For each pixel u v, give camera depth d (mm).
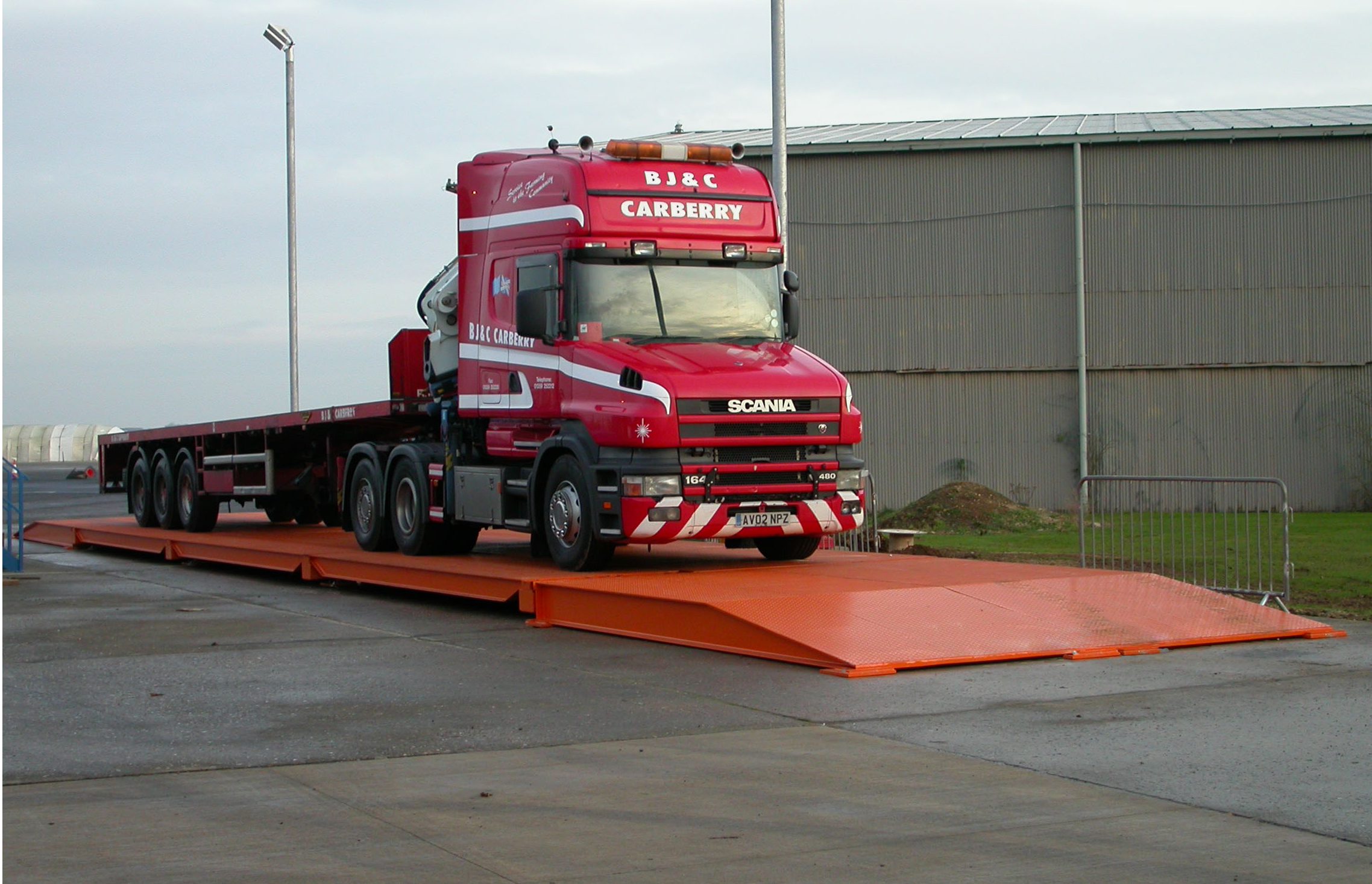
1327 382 33250
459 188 14867
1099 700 8773
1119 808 6320
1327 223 33125
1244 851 5676
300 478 20062
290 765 7176
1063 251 33719
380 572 14812
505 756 7363
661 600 11195
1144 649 10602
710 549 15727
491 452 14414
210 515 21953
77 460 78125
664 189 13438
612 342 12992
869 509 22328
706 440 12266
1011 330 33938
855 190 34406
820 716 8297
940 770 7012
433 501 15469
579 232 13070
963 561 14062
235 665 10367
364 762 7250
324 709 8656
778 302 13875
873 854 5633
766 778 6855
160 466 22844
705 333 13344
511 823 6098
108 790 6680
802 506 12711
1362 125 32688
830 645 9969
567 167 13297
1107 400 33688
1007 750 7430
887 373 34406
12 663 10492
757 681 9445
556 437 13188
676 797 6520
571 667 10117
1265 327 33312
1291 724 8062
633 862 5555
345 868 5488
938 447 34250
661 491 12148
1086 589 11930
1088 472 33531
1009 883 5281
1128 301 33656
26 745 7668
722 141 35594
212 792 6641
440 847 5750
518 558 15172
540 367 13438
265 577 17828
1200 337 33469
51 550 23625
